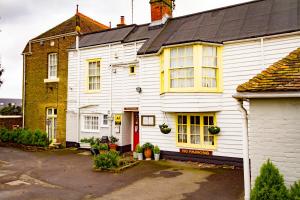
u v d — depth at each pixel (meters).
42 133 16.81
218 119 11.45
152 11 15.42
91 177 10.17
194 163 11.79
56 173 10.88
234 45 11.20
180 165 11.50
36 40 18.59
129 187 8.85
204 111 11.11
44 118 17.95
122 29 16.38
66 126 16.86
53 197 8.11
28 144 17.06
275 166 6.18
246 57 10.92
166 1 15.22
